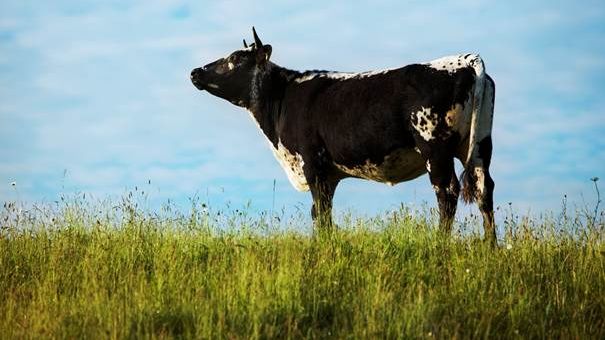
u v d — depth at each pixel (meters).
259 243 16.16
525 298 13.34
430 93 16.70
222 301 12.83
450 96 16.61
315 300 13.12
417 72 16.98
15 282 15.67
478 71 16.66
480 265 14.53
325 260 14.85
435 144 16.75
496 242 16.05
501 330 12.65
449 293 13.64
